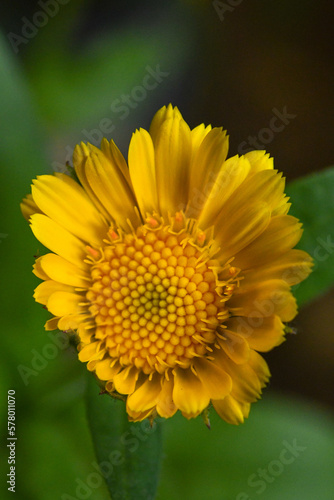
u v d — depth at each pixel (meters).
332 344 0.37
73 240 0.28
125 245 0.29
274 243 0.28
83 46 0.37
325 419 0.34
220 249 0.28
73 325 0.28
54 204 0.28
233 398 0.27
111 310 0.28
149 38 0.36
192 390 0.27
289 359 0.37
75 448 0.32
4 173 0.31
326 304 0.37
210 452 0.32
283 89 0.39
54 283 0.28
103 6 0.37
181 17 0.37
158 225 0.28
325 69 0.39
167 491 0.32
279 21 0.38
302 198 0.30
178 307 0.28
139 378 0.28
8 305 0.32
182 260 0.28
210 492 0.32
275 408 0.33
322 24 0.38
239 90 0.39
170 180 0.28
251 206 0.27
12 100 0.31
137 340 0.28
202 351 0.28
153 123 0.28
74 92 0.35
